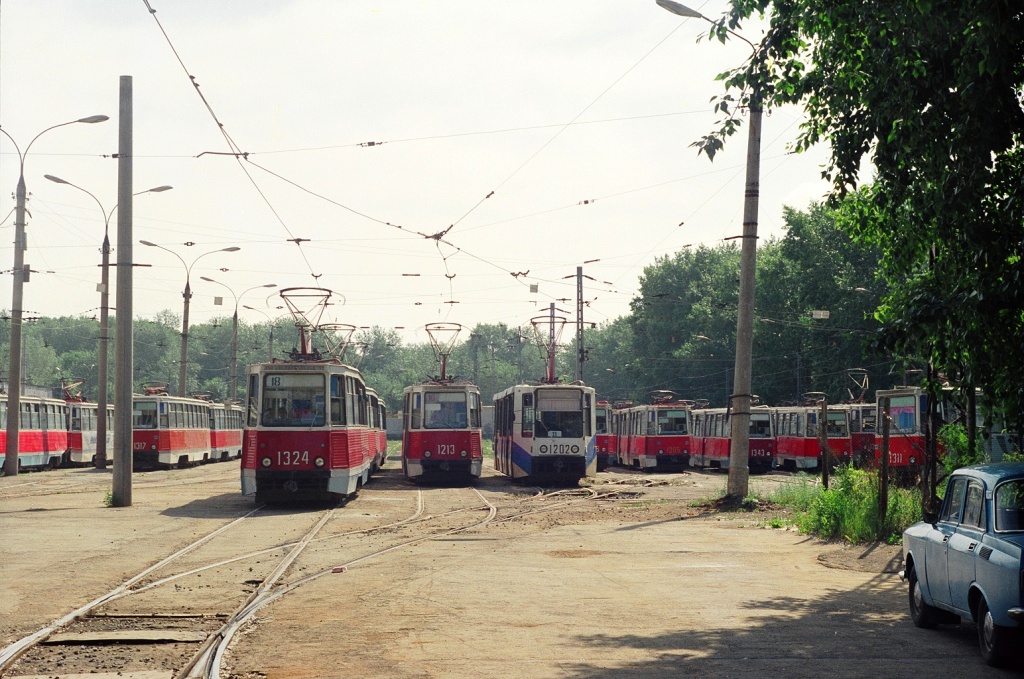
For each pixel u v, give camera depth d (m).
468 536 19.42
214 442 60.19
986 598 8.81
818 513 20.73
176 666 8.84
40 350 142.88
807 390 71.75
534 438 36.59
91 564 15.06
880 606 12.06
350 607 11.72
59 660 9.07
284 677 8.40
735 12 12.27
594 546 17.94
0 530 19.66
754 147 26.44
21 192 41.97
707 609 11.73
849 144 12.26
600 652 9.38
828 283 63.84
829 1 11.48
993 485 9.25
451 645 9.66
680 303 96.19
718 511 25.19
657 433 51.53
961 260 11.69
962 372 12.45
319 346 33.84
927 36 10.86
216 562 15.51
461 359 163.00
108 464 54.72
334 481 26.05
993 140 10.73
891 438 34.19
